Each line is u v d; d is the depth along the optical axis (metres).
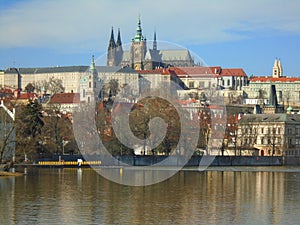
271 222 79.75
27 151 173.38
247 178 150.75
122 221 78.88
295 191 116.69
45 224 76.56
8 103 197.50
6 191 110.06
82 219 79.94
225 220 80.75
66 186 119.81
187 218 81.69
